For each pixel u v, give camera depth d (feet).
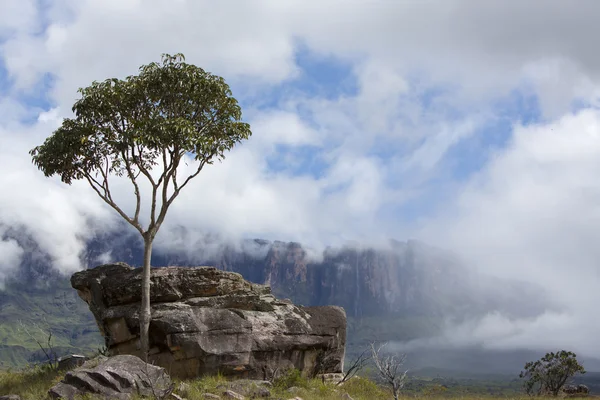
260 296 112.37
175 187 100.89
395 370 86.28
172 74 101.30
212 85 102.73
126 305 102.99
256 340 101.45
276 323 105.40
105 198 100.07
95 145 100.94
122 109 101.35
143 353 94.07
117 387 77.36
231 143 105.60
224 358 97.71
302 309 112.16
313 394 93.81
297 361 106.93
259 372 101.81
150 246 98.63
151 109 103.91
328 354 110.83
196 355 95.91
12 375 105.09
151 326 98.07
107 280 104.99
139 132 96.58
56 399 75.61
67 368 102.83
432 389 162.91
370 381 114.21
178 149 99.55
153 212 98.89
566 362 202.69
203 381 91.35
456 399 135.85
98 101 99.81
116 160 102.58
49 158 99.40
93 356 109.70
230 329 99.09
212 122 105.29
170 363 96.63
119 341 100.73
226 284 108.68
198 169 102.63
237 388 88.02
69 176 102.17
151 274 103.24
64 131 99.96
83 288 109.60
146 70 102.63
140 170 99.40
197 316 98.37
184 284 105.09
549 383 204.23
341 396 97.66
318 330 109.19
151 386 76.28
